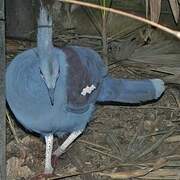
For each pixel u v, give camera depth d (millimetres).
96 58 4844
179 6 5797
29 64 4465
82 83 4570
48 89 4312
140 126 5785
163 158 5227
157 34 6750
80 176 4988
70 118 4645
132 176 4953
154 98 5129
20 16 6781
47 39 4207
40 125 4578
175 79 6152
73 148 5430
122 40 6848
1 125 4207
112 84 4988
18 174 5027
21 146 5344
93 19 7000
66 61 4539
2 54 4094
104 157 5328
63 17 7254
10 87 4480
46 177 4910
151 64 6387
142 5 6941
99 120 5832
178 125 5809
